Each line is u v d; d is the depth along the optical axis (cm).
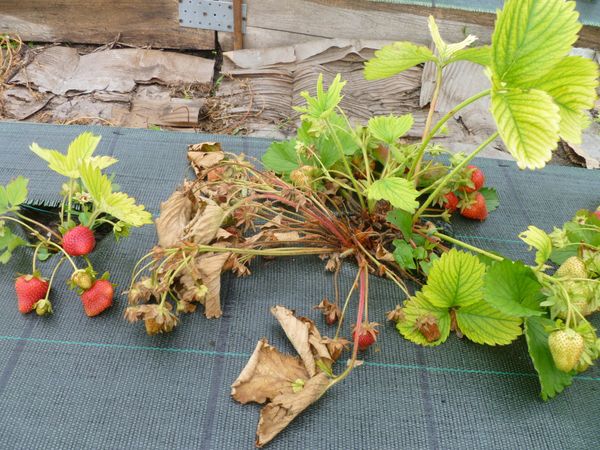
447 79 91
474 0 95
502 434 43
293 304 51
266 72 94
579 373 47
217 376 45
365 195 56
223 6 93
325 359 44
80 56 96
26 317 48
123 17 96
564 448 43
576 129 42
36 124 69
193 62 95
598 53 96
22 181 54
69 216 53
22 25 97
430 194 59
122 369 45
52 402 42
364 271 50
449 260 45
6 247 54
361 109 90
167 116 85
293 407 41
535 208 65
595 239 53
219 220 48
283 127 87
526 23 36
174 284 49
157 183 62
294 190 53
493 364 47
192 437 41
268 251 51
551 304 43
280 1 93
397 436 42
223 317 49
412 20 94
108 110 86
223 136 70
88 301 47
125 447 40
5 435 40
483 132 87
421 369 47
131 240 55
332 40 96
